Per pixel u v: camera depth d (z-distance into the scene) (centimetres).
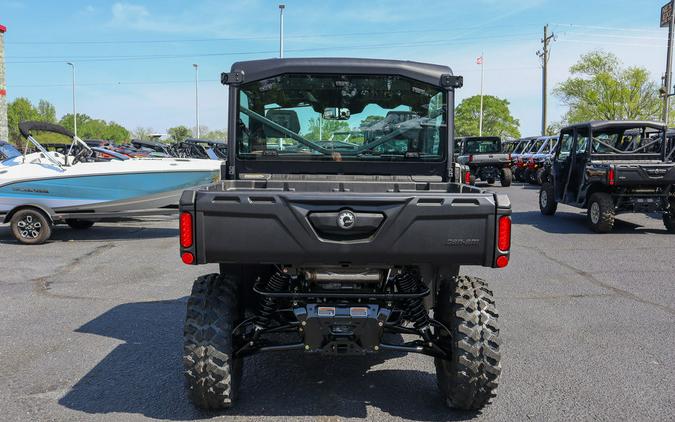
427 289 377
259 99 453
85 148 1088
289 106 454
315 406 391
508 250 335
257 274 393
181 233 330
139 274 800
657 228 1227
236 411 382
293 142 458
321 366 463
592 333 546
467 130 9400
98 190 1026
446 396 379
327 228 330
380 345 364
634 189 1134
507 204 332
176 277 782
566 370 455
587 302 658
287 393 412
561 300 667
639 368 458
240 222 328
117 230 1215
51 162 1043
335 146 459
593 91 4712
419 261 336
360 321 346
